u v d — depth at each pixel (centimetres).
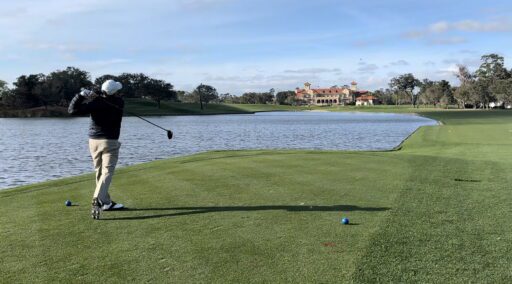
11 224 633
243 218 648
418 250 507
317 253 500
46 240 558
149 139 3666
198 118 9650
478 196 780
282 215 662
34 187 928
